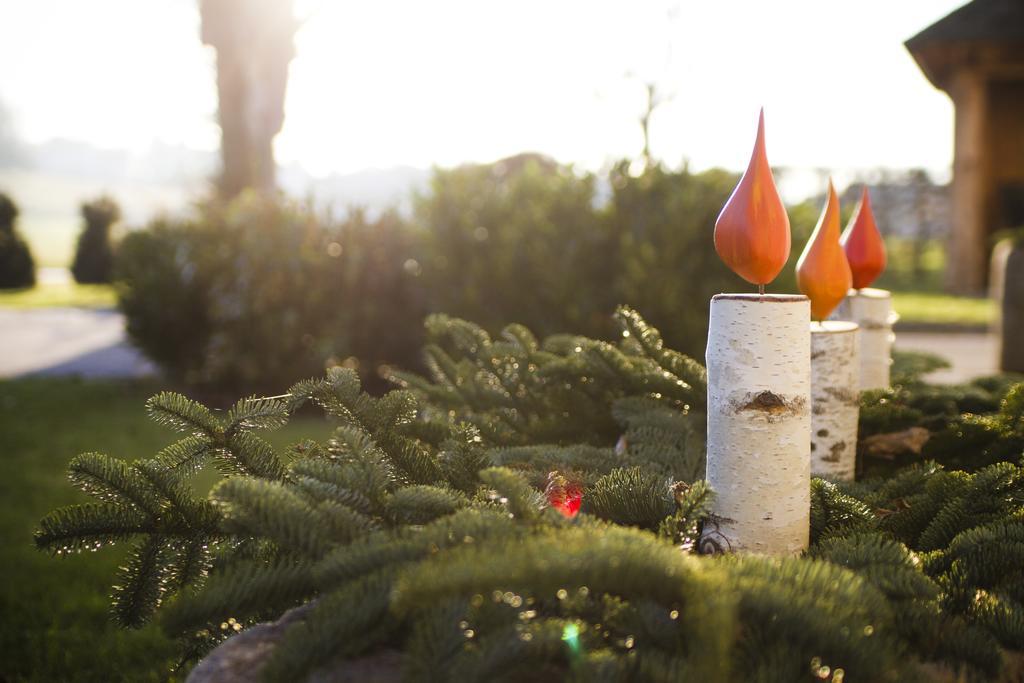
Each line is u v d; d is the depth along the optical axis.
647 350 2.28
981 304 12.99
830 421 1.87
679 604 1.10
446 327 2.61
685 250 5.40
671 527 1.39
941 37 12.70
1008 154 14.57
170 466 1.63
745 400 1.41
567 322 5.53
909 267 17.77
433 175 6.02
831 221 1.84
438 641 1.02
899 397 2.36
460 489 1.70
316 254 6.98
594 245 5.56
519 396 2.42
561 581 1.02
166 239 7.37
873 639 1.09
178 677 1.72
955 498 1.63
